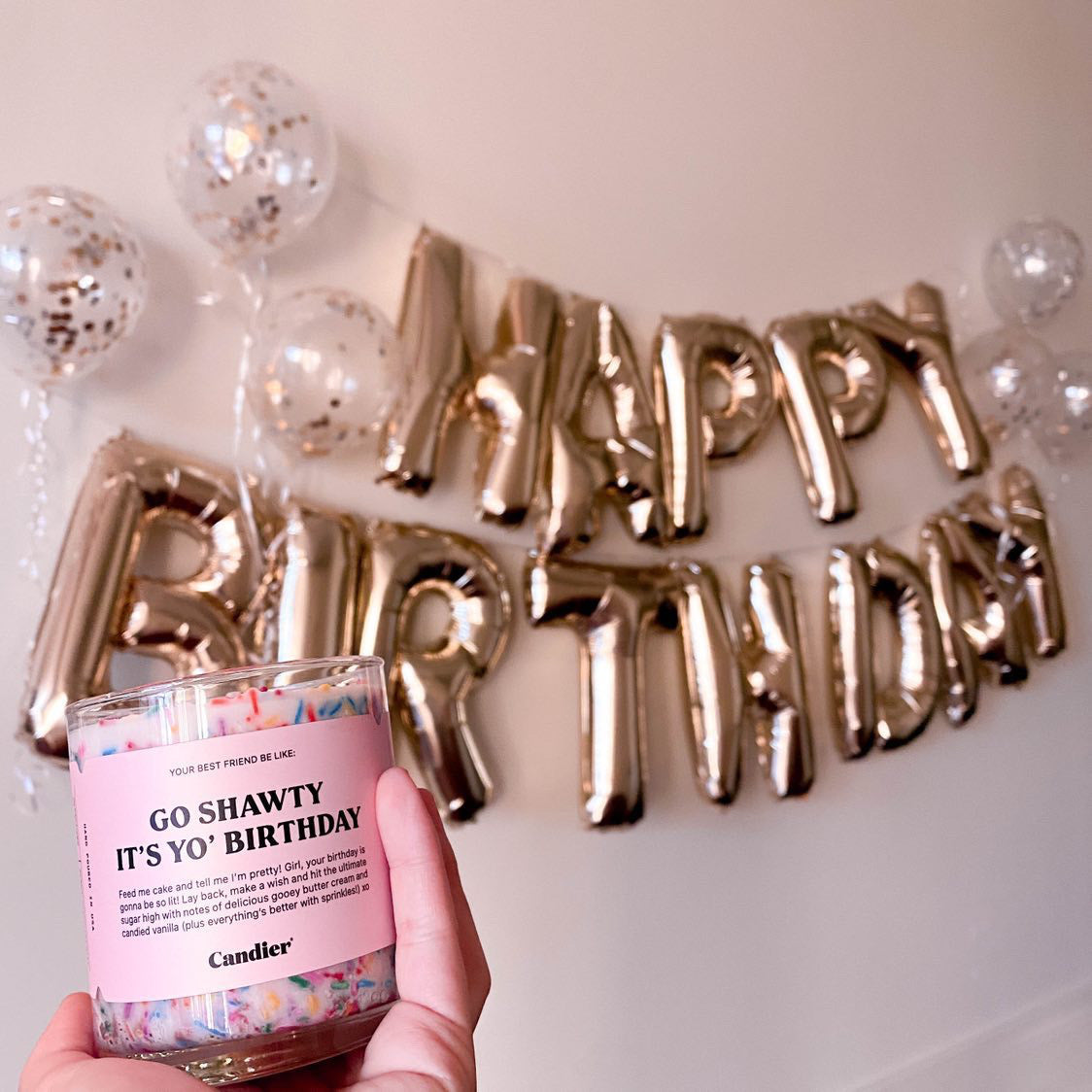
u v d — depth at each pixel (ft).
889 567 3.56
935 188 3.95
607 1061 3.11
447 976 1.46
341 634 2.65
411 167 3.09
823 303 3.69
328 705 1.45
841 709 3.41
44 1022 2.53
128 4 2.77
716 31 3.59
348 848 1.43
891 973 3.59
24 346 2.30
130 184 2.74
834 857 3.54
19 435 2.61
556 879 3.11
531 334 3.01
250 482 2.77
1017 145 4.15
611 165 3.38
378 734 1.53
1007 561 3.89
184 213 2.55
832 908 3.51
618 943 3.16
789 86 3.70
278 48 2.93
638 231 3.41
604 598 3.05
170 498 2.60
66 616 2.40
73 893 2.60
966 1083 3.63
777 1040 3.36
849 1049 3.47
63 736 2.33
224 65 2.59
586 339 3.17
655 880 3.24
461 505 3.09
